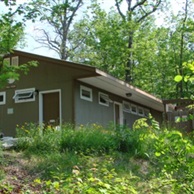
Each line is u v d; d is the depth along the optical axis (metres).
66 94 14.16
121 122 17.89
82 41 31.64
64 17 28.22
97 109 15.63
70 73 14.12
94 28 30.31
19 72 15.44
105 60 29.31
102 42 28.08
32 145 8.77
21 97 15.21
